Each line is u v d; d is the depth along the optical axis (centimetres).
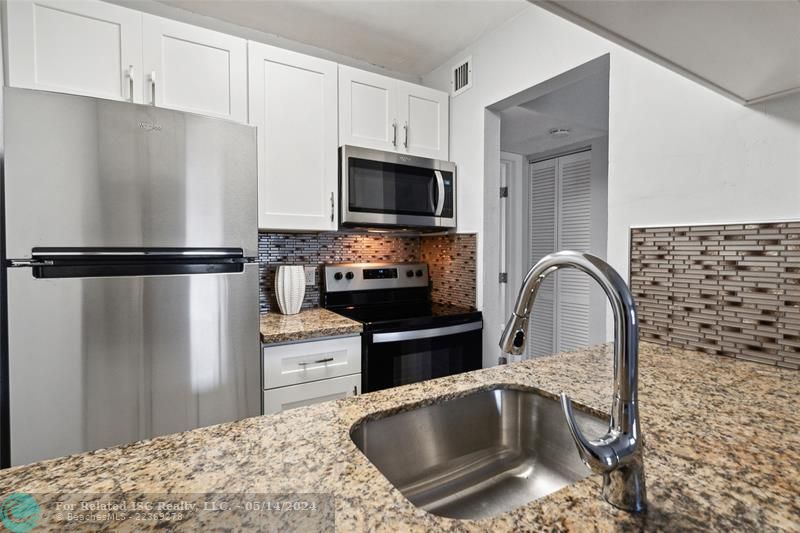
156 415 141
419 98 236
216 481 56
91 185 131
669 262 131
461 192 239
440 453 91
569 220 337
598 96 241
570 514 48
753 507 49
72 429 128
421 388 96
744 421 75
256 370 162
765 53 81
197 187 150
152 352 141
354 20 206
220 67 179
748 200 113
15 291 121
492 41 212
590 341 318
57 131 126
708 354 122
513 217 363
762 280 110
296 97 198
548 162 354
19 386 122
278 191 194
